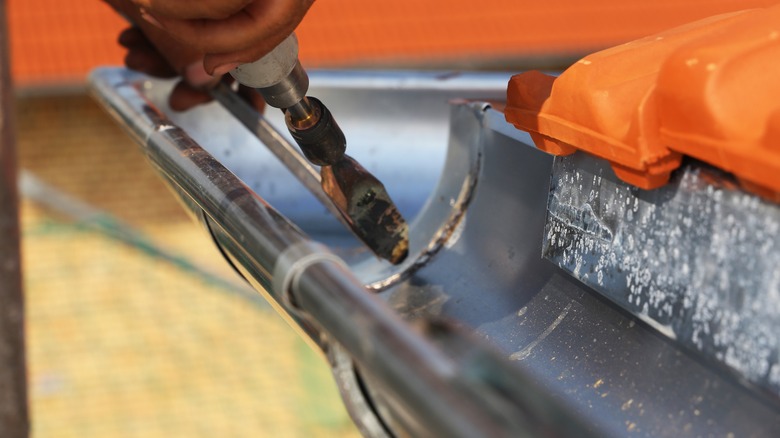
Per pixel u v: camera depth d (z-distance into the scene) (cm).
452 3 504
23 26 473
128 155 468
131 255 452
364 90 100
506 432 42
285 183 98
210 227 72
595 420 61
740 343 55
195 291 434
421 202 97
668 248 58
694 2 499
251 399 378
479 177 78
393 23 491
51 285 437
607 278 62
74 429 364
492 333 70
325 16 494
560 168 65
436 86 99
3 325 88
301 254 54
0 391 88
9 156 89
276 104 68
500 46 472
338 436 359
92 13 483
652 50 61
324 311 51
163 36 87
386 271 79
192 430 364
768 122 53
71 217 464
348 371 59
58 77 434
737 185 55
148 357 402
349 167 72
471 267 76
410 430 54
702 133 55
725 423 56
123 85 92
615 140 58
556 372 64
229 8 56
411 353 48
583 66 61
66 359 401
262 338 411
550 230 66
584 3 503
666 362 60
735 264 55
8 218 88
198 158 68
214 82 90
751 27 56
